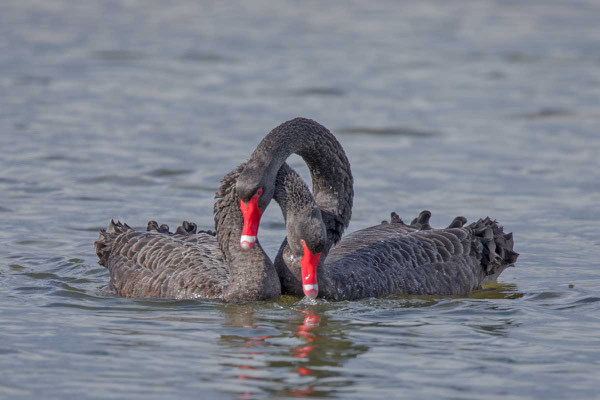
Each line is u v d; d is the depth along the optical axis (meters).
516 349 9.39
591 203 17.47
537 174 19.58
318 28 41.09
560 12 45.78
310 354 9.14
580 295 11.98
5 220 15.76
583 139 22.69
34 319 10.35
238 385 8.20
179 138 22.02
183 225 13.43
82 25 40.47
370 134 23.16
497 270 13.51
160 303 11.32
